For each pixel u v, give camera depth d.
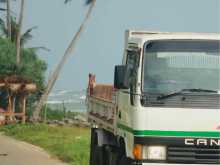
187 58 15.03
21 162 26.42
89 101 22.14
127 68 15.15
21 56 68.69
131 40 16.00
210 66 15.00
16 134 42.19
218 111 14.75
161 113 14.73
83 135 39.34
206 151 14.74
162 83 14.88
